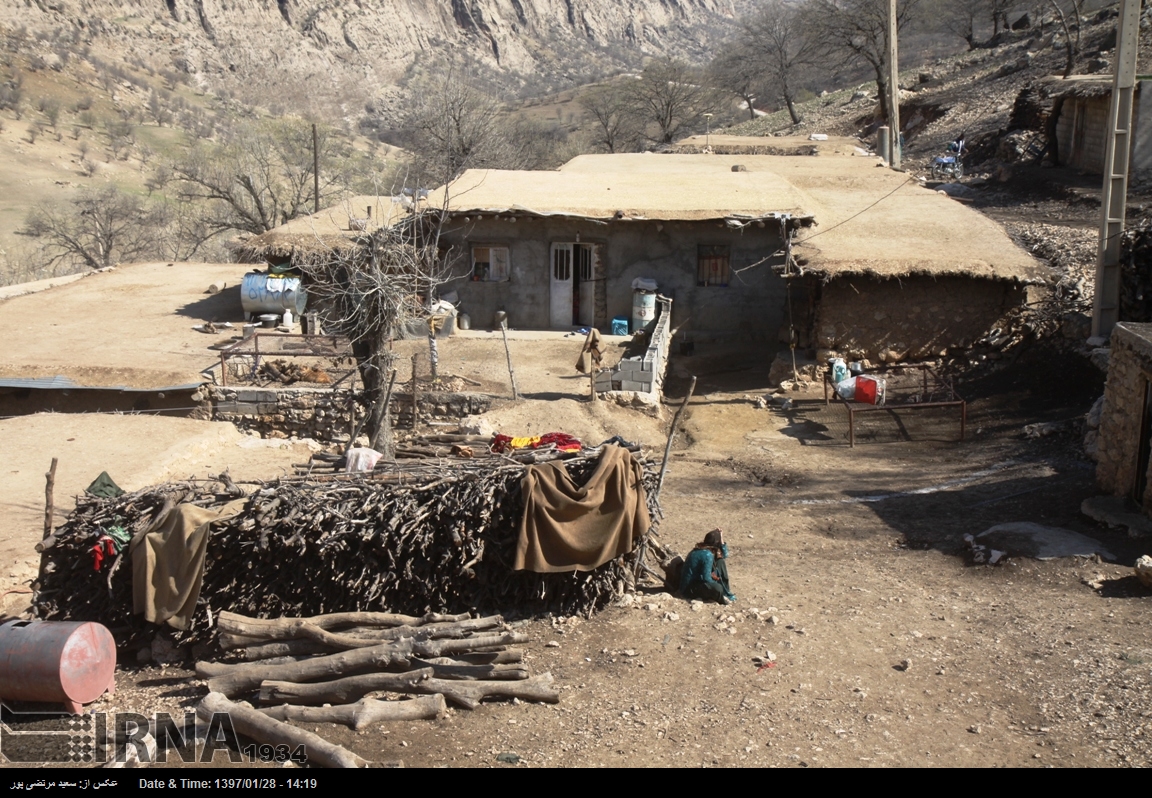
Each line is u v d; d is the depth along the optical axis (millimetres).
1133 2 17391
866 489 15281
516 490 10266
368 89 170375
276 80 164125
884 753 7383
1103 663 8617
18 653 8570
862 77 86000
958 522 13312
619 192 26406
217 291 30156
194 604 9703
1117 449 13125
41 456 16234
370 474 10492
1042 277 20359
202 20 167000
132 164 94812
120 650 10117
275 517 9797
